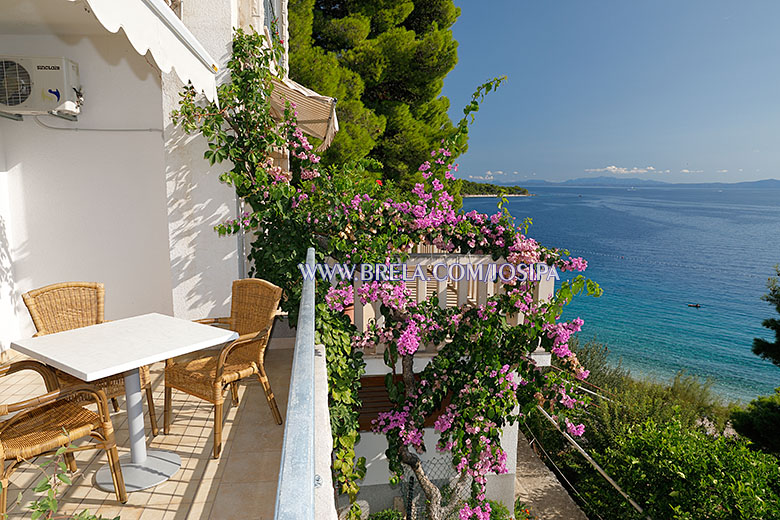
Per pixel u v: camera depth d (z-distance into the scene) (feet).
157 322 10.91
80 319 12.07
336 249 14.98
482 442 14.90
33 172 16.56
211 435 11.70
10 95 14.48
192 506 8.95
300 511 1.70
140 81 16.89
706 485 22.12
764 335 142.61
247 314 12.87
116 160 17.07
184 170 15.65
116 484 8.85
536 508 30.48
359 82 53.11
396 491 23.81
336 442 12.26
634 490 25.14
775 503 20.38
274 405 12.27
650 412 37.32
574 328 15.14
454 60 60.59
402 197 16.38
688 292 192.95
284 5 29.58
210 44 15.46
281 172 15.44
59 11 13.48
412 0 63.36
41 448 7.76
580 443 35.81
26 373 15.01
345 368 13.11
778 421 32.24
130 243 17.46
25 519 8.29
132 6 7.03
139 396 9.96
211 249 16.01
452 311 15.99
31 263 16.83
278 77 16.66
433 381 15.92
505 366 14.98
